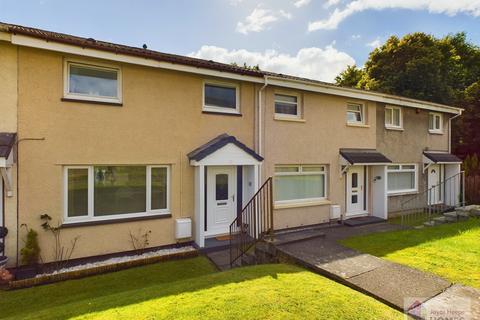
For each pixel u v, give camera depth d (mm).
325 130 10195
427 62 17500
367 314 3535
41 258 5914
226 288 4273
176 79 7566
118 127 6789
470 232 8250
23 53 5816
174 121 7531
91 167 6555
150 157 7188
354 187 11141
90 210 6527
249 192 8594
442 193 14180
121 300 4016
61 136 6160
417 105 12562
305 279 4645
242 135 8609
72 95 6379
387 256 6309
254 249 6672
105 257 6582
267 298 3891
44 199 5980
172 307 3678
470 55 21328
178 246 7508
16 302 4656
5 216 5637
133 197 7102
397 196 12109
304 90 9523
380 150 11703
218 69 7648
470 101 17672
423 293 4102
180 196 7594
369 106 11375
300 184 9867
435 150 13820
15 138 5609
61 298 4816
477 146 18000
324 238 6949
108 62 6719
